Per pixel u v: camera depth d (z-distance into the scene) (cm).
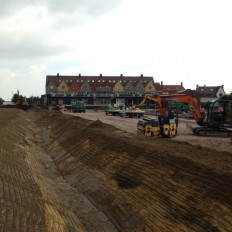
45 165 1981
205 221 839
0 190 1038
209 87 9550
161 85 10594
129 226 1027
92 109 8856
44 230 825
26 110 7975
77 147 2139
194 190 975
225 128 2627
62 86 10025
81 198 1364
